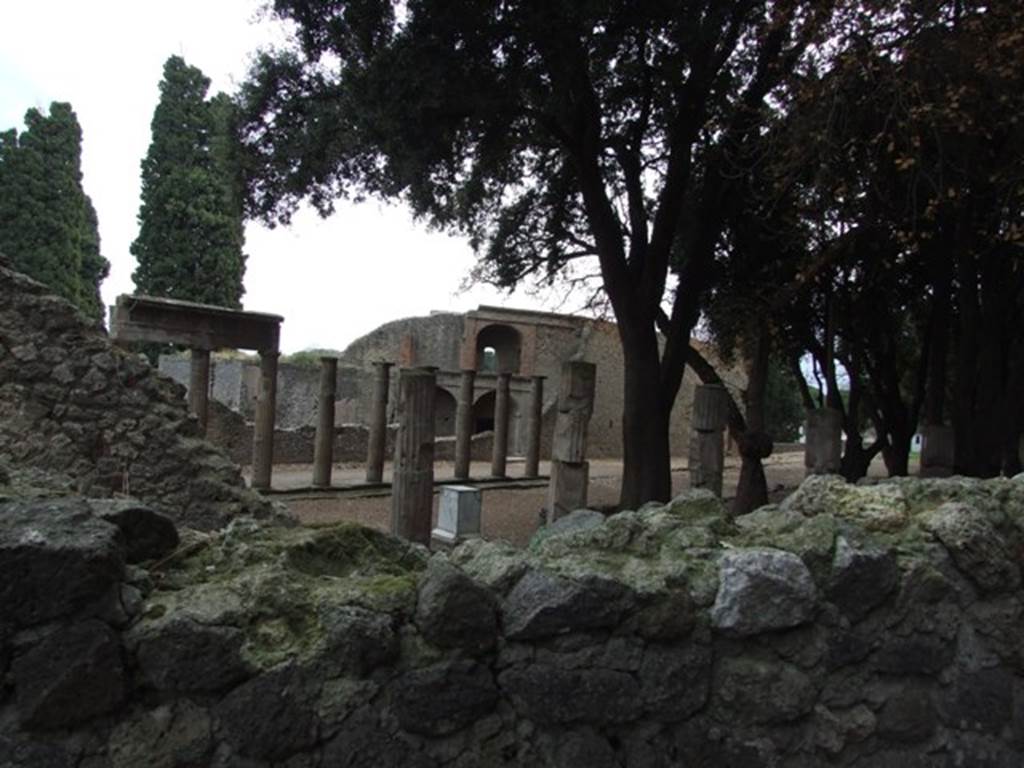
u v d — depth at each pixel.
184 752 2.01
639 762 2.40
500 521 14.59
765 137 9.61
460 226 15.08
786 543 2.71
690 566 2.57
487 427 32.66
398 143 9.13
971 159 9.10
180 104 29.52
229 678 2.06
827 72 8.53
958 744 2.79
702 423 11.55
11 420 6.50
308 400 29.56
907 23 7.87
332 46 9.26
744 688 2.51
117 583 2.04
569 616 2.31
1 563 1.89
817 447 11.68
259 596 2.17
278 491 15.40
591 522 3.67
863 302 14.27
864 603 2.67
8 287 6.61
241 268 31.34
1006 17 7.53
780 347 15.00
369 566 2.53
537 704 2.30
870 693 2.68
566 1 7.96
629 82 10.85
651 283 11.38
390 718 2.19
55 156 26.83
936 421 13.47
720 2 8.88
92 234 30.83
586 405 10.39
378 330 32.59
